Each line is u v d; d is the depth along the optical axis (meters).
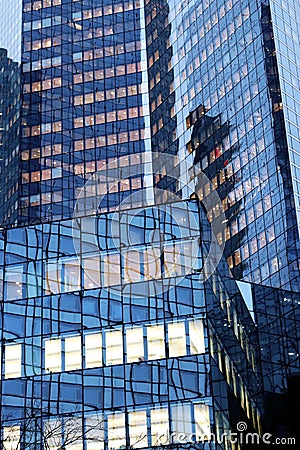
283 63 145.88
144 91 191.38
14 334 76.19
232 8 159.50
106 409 72.50
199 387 72.69
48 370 74.62
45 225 80.00
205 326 74.62
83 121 191.62
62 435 71.81
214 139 156.62
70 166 187.50
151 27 194.12
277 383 92.06
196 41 170.38
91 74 196.12
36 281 78.06
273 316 97.06
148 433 71.25
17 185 187.88
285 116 139.75
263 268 133.62
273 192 136.25
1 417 72.94
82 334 75.56
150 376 73.19
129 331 75.06
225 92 156.38
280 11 151.38
